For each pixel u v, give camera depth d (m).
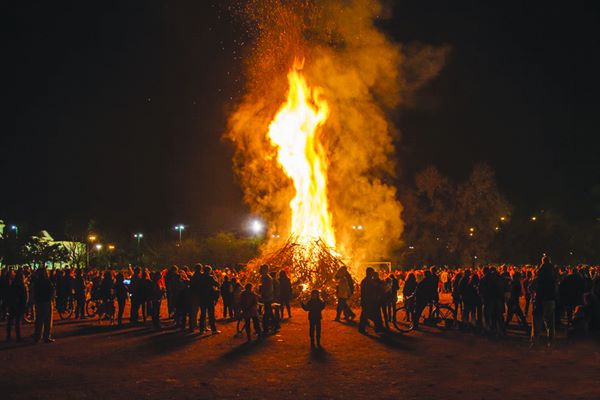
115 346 14.55
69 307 23.69
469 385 9.73
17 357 13.06
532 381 10.02
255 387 9.77
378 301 16.58
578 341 14.14
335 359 12.35
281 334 16.39
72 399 9.13
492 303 15.52
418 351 13.30
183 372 11.13
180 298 17.88
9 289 15.90
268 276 16.70
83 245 70.31
